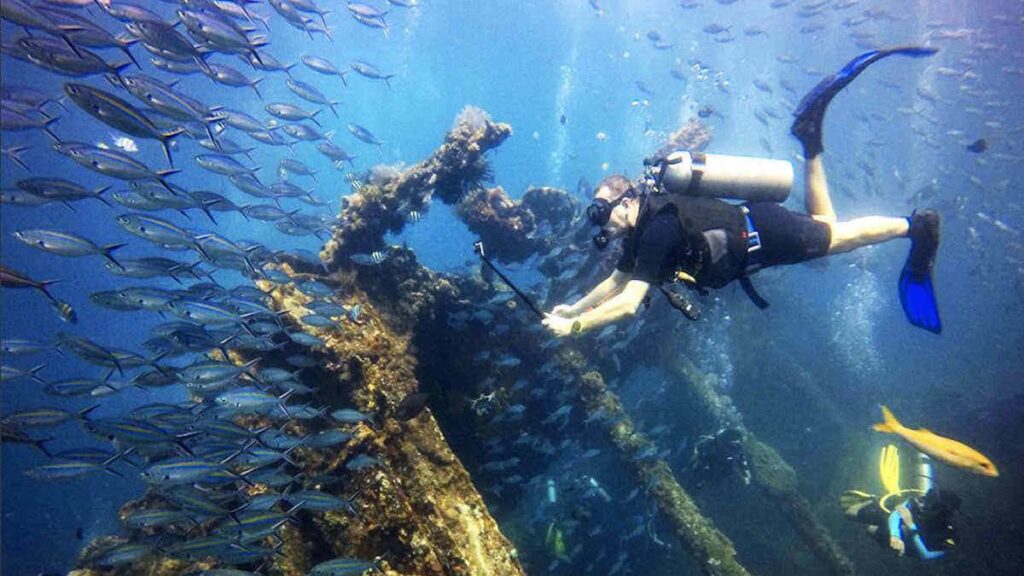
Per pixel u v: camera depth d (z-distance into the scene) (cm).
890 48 404
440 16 4562
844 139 4647
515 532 1179
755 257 376
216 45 748
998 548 1105
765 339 1688
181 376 647
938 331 412
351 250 881
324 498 502
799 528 1114
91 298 656
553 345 941
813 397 1669
